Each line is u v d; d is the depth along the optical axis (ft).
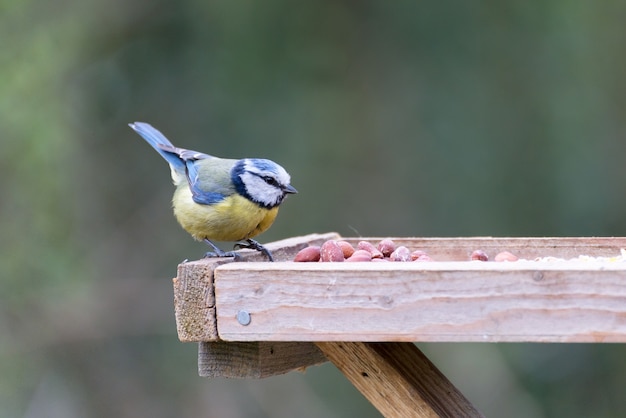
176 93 53.98
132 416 45.44
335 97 54.08
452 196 51.70
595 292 14.83
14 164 47.73
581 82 52.13
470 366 43.55
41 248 47.44
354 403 42.91
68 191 49.34
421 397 17.17
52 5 52.60
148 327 47.67
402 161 52.70
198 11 54.60
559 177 50.80
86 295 47.55
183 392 45.75
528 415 42.88
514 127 52.31
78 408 45.21
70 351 46.37
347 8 55.93
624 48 52.03
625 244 21.83
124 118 53.06
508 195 51.24
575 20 52.80
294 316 16.25
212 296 16.75
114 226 50.80
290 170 52.39
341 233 51.34
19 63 50.24
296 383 43.45
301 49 54.49
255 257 21.21
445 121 53.21
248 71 54.03
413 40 54.80
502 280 15.19
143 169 52.44
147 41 54.39
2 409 44.16
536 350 43.83
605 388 43.19
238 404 44.39
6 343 45.34
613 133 50.96
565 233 49.96
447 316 15.43
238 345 17.69
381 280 15.74
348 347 17.58
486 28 53.98
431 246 23.31
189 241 50.93
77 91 52.03
